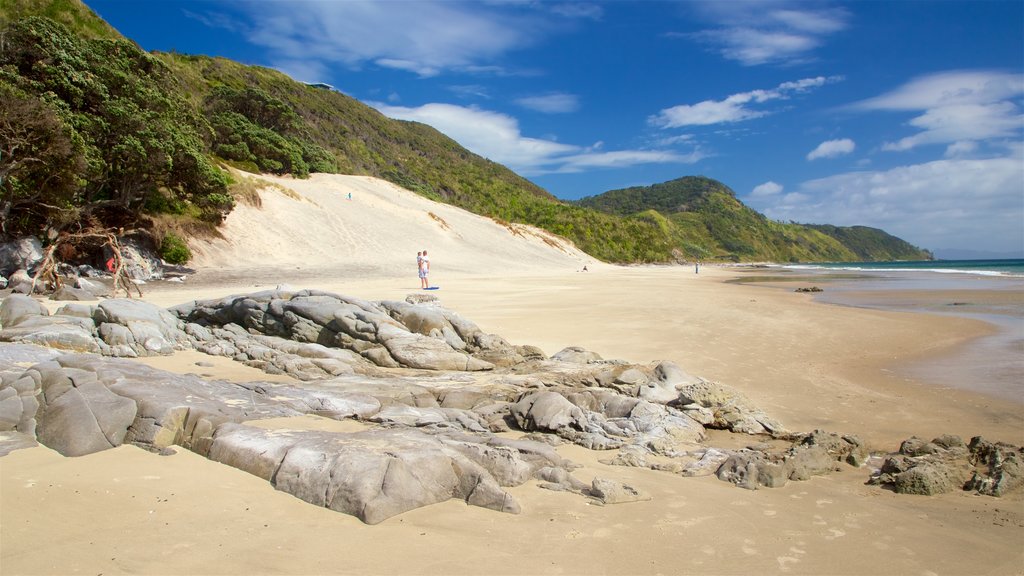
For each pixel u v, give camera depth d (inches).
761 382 433.1
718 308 848.9
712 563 174.4
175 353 446.9
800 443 301.1
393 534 183.3
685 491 234.5
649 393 369.1
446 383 388.2
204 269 1257.4
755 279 2080.5
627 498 220.1
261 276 1225.4
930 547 189.6
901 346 575.2
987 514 219.5
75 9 1775.3
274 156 2372.0
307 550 171.3
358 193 2281.0
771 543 189.0
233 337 498.0
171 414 248.2
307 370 412.2
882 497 237.1
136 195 1197.7
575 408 324.8
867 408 370.6
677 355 515.2
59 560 159.3
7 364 311.3
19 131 879.1
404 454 217.3
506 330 627.5
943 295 1186.6
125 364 305.0
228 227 1509.6
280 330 503.8
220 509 192.5
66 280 864.9
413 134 5541.3
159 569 157.6
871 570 173.0
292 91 4392.2
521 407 330.0
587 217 4234.7
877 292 1291.8
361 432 249.4
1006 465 254.4
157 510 189.6
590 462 273.0
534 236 2842.0
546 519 200.5
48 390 264.5
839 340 604.1
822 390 412.8
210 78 3535.9
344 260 1581.0
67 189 984.9
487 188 4471.0
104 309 455.5
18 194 932.6
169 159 1139.9
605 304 872.3
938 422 341.4
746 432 331.9
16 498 191.5
